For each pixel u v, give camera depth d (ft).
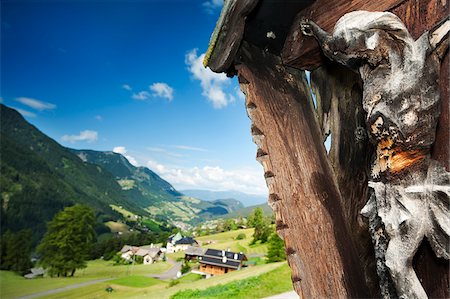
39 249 177.88
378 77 4.91
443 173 4.55
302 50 7.76
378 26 4.77
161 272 204.54
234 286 54.29
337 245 7.13
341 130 7.90
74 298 123.03
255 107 7.45
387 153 4.88
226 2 6.87
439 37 4.68
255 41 8.07
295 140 7.69
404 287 4.63
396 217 4.76
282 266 65.67
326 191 7.56
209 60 7.73
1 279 156.66
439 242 4.50
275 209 6.81
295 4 7.54
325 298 6.56
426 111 4.58
